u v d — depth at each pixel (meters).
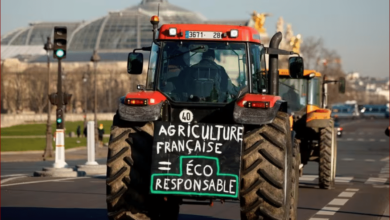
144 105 12.13
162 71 13.16
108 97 197.75
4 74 192.38
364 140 85.88
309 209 21.03
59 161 37.34
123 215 11.99
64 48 35.78
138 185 11.91
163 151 11.67
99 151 65.12
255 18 151.38
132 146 12.03
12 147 69.81
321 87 28.69
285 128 11.80
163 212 13.25
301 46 133.38
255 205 11.60
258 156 11.64
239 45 13.09
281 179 11.54
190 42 13.17
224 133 11.63
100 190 27.72
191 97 13.02
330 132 26.89
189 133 11.68
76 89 193.62
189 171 11.57
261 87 13.52
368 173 37.31
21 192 26.81
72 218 18.48
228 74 13.04
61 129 37.22
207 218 18.67
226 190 11.47
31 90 187.00
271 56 15.75
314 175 34.81
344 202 22.97
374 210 20.83
